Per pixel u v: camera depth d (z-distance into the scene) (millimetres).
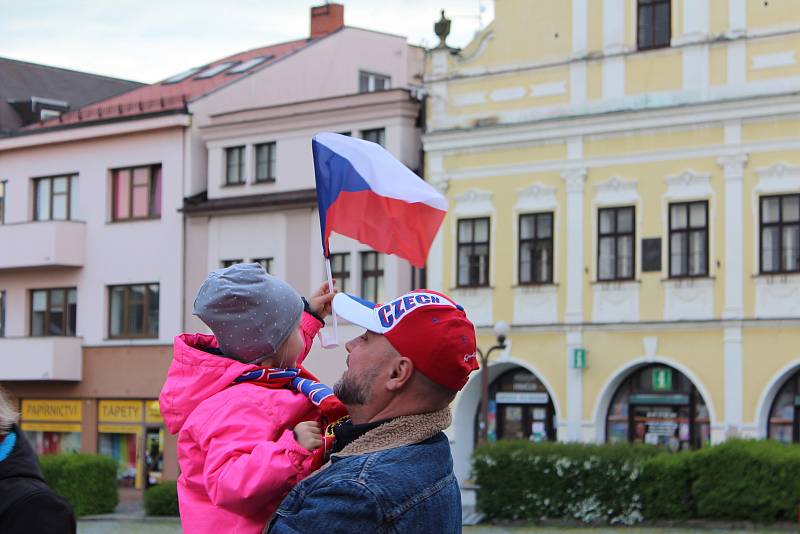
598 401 32219
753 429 30281
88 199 41812
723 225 31047
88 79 53156
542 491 26188
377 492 3635
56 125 42281
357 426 3895
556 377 32875
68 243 41469
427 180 35188
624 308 32125
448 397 3953
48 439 41781
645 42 32438
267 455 3877
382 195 5254
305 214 37281
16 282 43000
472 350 3953
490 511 26766
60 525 4262
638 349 31859
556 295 33094
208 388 4148
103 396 40781
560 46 33562
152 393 39844
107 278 41219
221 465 3945
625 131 32375
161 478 39438
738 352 30562
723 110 31078
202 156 40156
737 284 30750
